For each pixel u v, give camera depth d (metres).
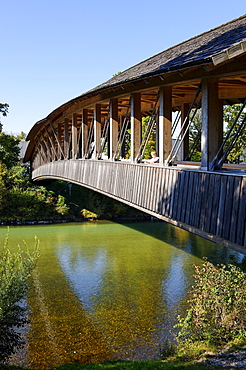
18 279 8.55
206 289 9.73
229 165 9.20
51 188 42.88
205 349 8.30
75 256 21.00
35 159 39.12
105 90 12.47
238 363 6.88
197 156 24.83
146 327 11.46
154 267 18.36
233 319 8.88
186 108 13.02
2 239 26.97
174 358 8.23
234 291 9.42
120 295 14.38
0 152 40.88
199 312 9.38
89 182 16.77
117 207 38.94
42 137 28.88
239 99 13.30
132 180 12.07
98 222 36.72
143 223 35.66
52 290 15.09
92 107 17.02
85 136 17.91
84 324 11.78
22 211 37.59
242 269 10.12
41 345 10.45
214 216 7.50
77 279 16.55
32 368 9.06
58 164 23.41
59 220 38.06
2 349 8.38
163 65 9.00
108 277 16.78
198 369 6.71
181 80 8.81
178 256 20.67
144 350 9.98
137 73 10.87
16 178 40.28
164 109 9.85
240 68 6.90
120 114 18.28
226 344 8.44
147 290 14.87
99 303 13.55
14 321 8.45
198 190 8.12
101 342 10.52
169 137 9.95
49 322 12.00
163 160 9.95
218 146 8.09
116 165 13.54
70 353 9.93
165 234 28.56
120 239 26.41
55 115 21.98
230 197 6.98
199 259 19.86
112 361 9.35
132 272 17.53
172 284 15.57
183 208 8.79
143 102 15.15
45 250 22.72
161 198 9.98
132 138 12.01
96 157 16.05
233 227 6.87
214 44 7.74
